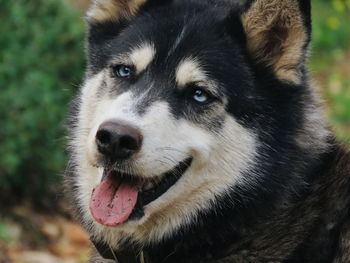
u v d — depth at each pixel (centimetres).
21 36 1155
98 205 618
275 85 648
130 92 637
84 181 670
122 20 697
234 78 645
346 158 646
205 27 661
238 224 634
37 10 1195
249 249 631
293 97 650
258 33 655
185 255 644
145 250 647
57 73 1158
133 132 598
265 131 641
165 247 644
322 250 623
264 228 632
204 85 641
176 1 688
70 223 1146
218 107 642
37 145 1102
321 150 652
